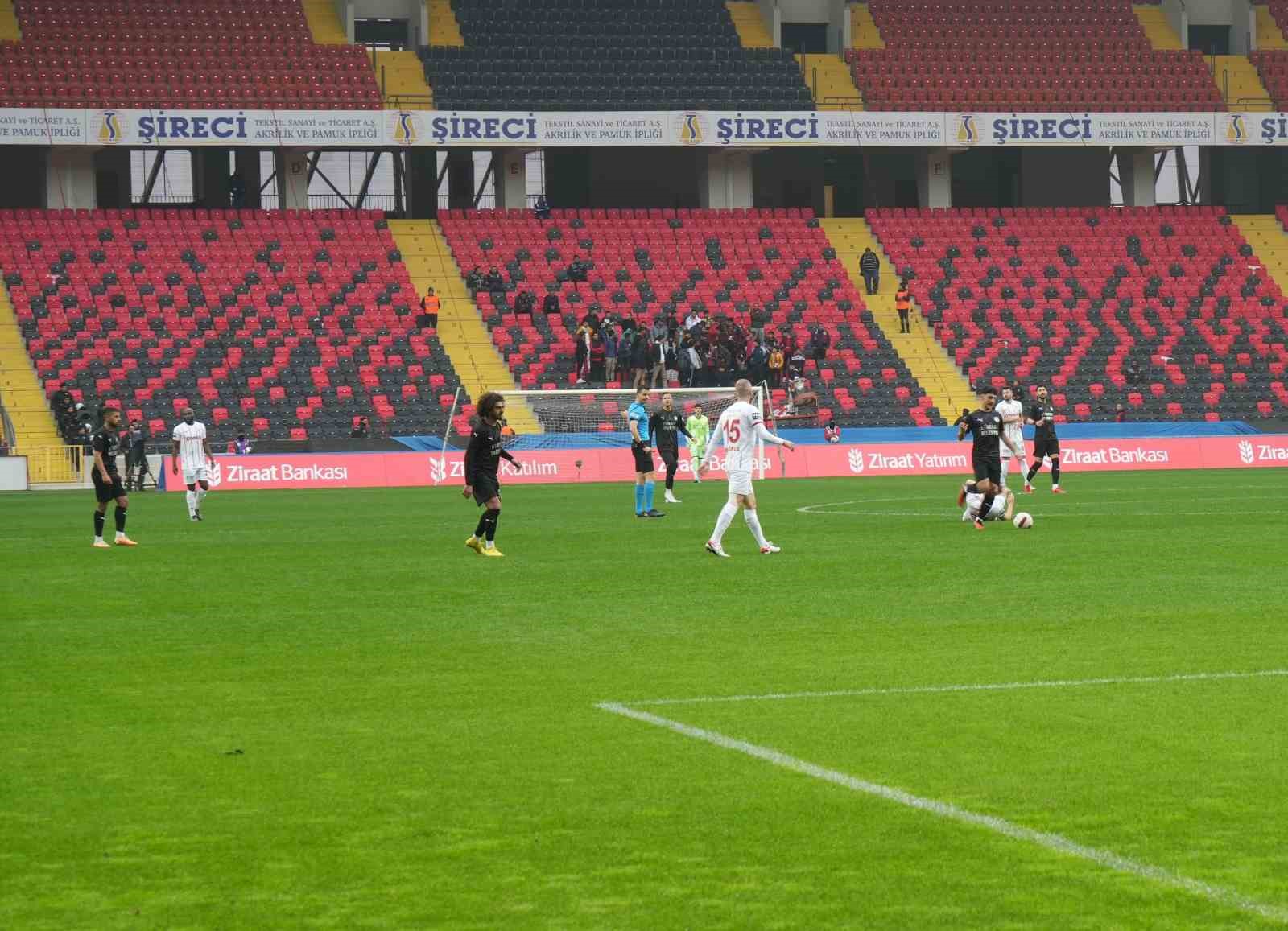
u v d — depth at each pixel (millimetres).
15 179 154875
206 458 77812
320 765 23141
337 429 129250
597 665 31625
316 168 166750
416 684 29750
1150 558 51750
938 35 176000
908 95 167750
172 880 17844
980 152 175375
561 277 149875
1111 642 33875
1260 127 166000
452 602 42125
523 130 153125
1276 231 169000
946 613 38719
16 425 124688
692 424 109562
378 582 47219
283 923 16469
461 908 16844
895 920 16391
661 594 43312
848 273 156500
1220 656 31984
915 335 149750
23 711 27391
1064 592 42594
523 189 160000
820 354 141500
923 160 167875
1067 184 176000
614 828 19766
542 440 122812
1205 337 152250
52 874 18094
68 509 89875
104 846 19141
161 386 129500
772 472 120562
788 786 21688
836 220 163750
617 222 158750
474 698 28219
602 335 137500
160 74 154250
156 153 165625
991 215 166500
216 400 129250
